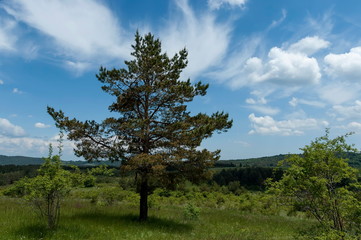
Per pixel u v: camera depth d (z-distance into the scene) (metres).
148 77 15.27
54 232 9.28
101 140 14.31
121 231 10.83
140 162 12.39
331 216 7.67
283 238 11.93
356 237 6.91
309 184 7.45
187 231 12.39
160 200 31.75
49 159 10.03
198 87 15.62
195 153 13.84
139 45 15.62
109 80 14.88
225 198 35.91
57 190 9.74
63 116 13.51
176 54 16.16
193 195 38.22
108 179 41.50
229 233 12.53
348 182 7.70
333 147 7.90
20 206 15.88
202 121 14.77
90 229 10.51
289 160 8.20
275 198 8.48
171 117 15.77
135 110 15.70
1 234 8.82
